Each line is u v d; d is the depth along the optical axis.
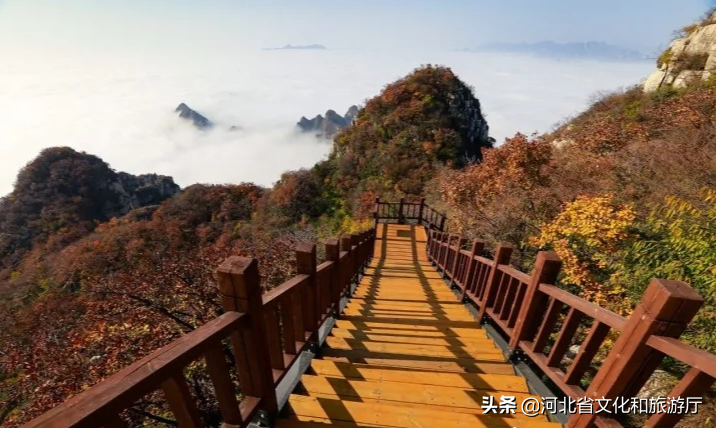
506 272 3.54
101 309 7.55
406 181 28.23
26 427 0.90
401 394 2.56
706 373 1.32
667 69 13.55
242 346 1.89
